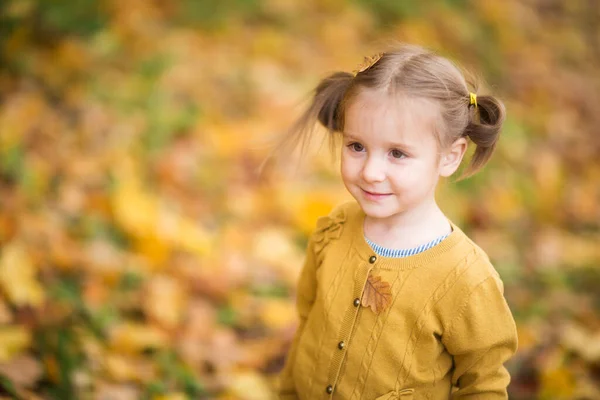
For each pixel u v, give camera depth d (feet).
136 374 8.13
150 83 13.76
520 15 21.26
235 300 10.09
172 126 13.12
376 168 4.77
